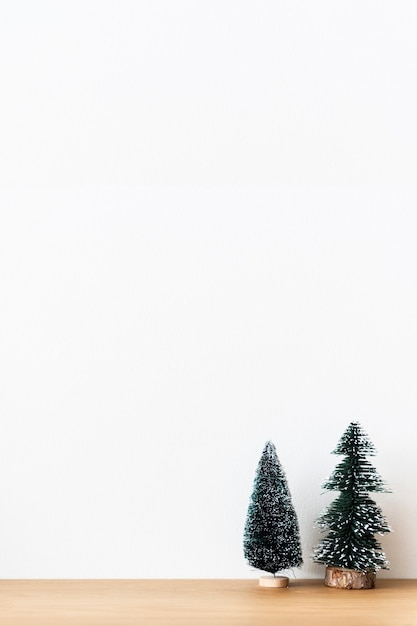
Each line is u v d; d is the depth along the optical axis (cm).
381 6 147
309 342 192
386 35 154
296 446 188
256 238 196
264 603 155
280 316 193
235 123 182
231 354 192
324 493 187
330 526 173
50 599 160
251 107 177
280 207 197
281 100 174
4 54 161
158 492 187
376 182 198
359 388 191
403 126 182
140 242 196
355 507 171
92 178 197
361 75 166
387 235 196
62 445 188
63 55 161
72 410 189
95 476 187
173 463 188
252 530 171
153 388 190
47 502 186
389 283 195
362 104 175
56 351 191
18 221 195
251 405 190
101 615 145
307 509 186
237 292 194
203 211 197
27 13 149
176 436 188
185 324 193
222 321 193
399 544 185
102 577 184
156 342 192
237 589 170
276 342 192
